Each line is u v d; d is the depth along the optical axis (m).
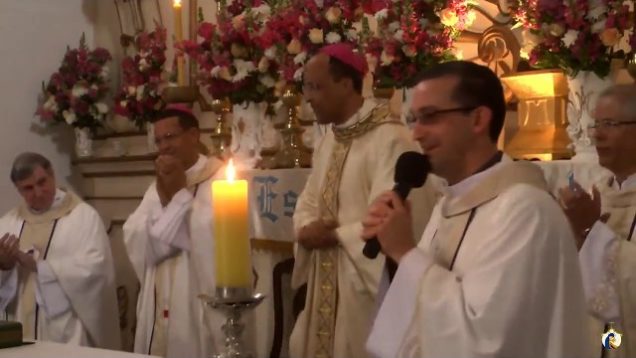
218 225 1.83
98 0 6.77
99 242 4.75
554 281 1.94
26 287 4.64
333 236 3.36
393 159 3.32
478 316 1.89
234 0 4.84
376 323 2.04
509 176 2.07
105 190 6.56
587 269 2.76
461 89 2.05
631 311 2.74
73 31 6.70
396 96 4.36
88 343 4.68
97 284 4.69
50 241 4.71
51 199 4.82
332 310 3.40
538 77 3.66
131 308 6.35
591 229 2.79
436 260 2.12
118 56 6.59
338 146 3.50
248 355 1.85
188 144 4.36
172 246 4.27
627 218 2.93
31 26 6.47
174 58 5.72
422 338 1.95
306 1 4.18
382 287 2.29
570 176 3.21
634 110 2.90
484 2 4.30
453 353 1.92
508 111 4.07
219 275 1.83
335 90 3.44
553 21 3.43
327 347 3.40
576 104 3.43
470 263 2.01
